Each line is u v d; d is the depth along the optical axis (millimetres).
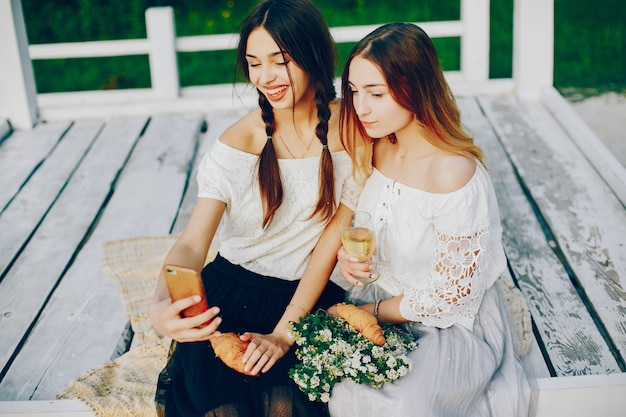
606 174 3980
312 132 2461
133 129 5027
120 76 7207
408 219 2367
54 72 7367
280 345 2303
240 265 2541
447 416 2193
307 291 2449
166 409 2318
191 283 2094
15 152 4727
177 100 5270
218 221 2471
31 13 8164
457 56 7098
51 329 3020
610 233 3494
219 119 5105
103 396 2520
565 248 3396
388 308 2428
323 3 8117
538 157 4328
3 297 3244
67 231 3777
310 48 2291
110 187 4230
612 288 3078
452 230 2268
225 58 7445
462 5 5328
